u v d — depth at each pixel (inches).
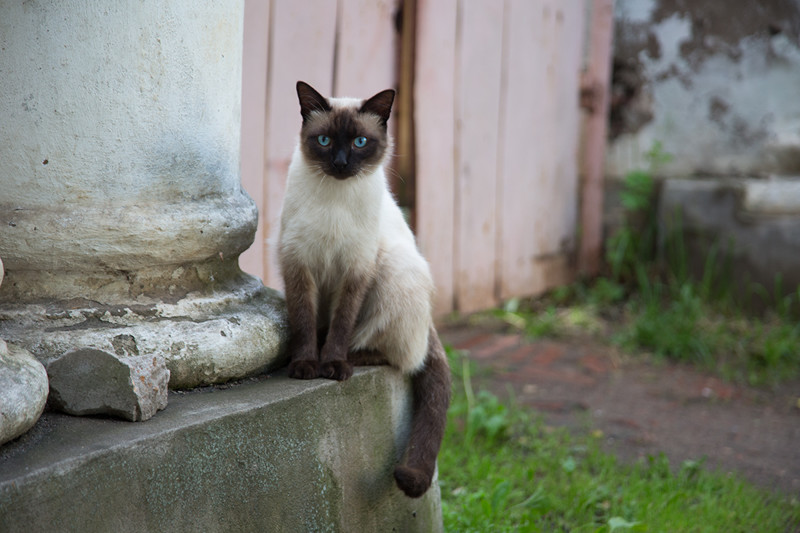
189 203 103.1
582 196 289.7
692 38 272.2
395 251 115.0
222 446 87.4
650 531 130.2
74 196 96.0
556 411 188.4
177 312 99.8
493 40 242.8
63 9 91.6
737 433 181.0
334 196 110.3
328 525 101.2
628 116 284.8
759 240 256.1
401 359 111.5
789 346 228.7
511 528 129.1
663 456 157.9
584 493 141.9
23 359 82.4
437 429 112.8
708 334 237.3
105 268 98.0
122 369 84.5
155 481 81.1
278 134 182.7
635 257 282.8
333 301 117.0
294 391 97.0
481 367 214.7
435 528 121.3
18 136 93.5
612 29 276.7
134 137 97.4
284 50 181.8
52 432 81.3
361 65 205.6
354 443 105.0
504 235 262.5
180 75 100.0
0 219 94.0
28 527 71.0
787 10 258.7
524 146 262.8
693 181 268.8
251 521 90.9
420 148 226.8
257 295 113.0
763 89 265.9
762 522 135.8
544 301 276.2
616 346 236.1
